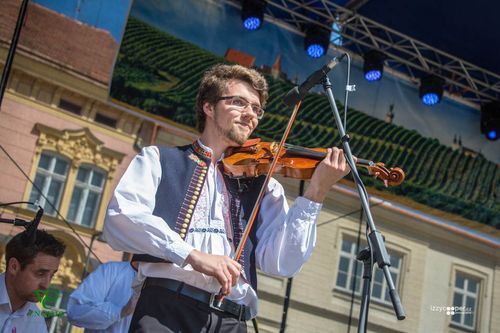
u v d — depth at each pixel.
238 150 2.57
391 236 7.98
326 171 2.36
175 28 6.86
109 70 6.82
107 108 6.85
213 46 6.98
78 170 6.62
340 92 7.40
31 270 3.11
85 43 6.73
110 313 3.86
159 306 2.15
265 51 7.17
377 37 7.21
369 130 7.49
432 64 7.47
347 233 7.86
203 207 2.31
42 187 6.41
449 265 8.16
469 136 7.91
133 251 2.16
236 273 2.06
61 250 3.21
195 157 2.42
